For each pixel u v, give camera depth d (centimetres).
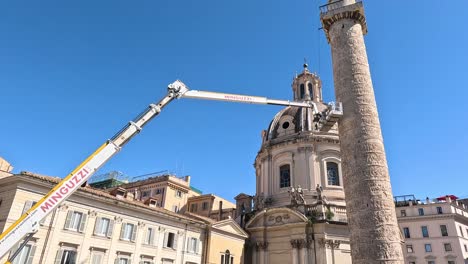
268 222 4869
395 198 8212
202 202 6372
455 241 7212
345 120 2909
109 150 1762
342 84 3048
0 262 1378
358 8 3234
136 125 1920
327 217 4531
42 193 2906
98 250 3148
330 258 4288
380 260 2383
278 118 5844
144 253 3494
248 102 2659
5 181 2856
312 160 5050
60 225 2934
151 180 6456
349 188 2717
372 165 2667
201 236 4150
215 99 2467
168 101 2175
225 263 4303
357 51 3131
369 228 2489
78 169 1634
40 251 2769
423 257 7356
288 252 4566
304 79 6309
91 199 3194
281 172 5303
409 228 7700
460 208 7812
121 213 3409
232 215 5734
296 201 4722
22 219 1417
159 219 3725
